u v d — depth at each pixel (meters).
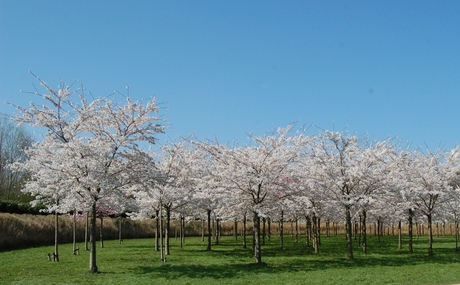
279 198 24.02
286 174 23.88
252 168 23.33
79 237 43.09
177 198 26.20
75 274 19.11
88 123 20.50
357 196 25.47
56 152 19.09
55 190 20.00
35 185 19.72
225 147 24.94
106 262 23.88
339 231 63.81
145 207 29.36
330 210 28.69
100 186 18.94
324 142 26.45
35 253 29.42
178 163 27.69
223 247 35.72
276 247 35.12
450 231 59.12
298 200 25.88
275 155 23.28
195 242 42.84
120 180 20.59
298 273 19.59
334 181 25.45
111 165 20.16
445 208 29.58
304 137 24.95
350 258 25.19
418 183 27.20
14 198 48.25
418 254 28.30
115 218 50.50
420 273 19.59
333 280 17.75
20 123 19.66
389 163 28.97
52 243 38.81
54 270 20.50
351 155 27.08
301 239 47.31
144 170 20.48
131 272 19.75
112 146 19.09
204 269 20.80
